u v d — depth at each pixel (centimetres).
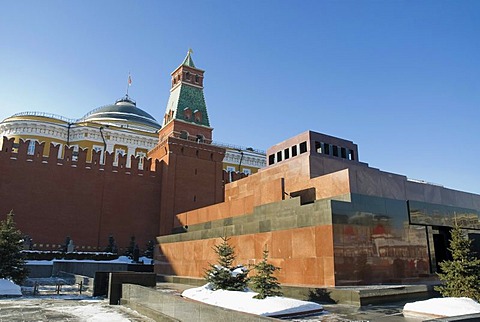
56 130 4984
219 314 824
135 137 5341
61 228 3475
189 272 2353
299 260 1565
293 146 2352
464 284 1216
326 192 1816
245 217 2150
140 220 3850
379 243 1571
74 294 1800
